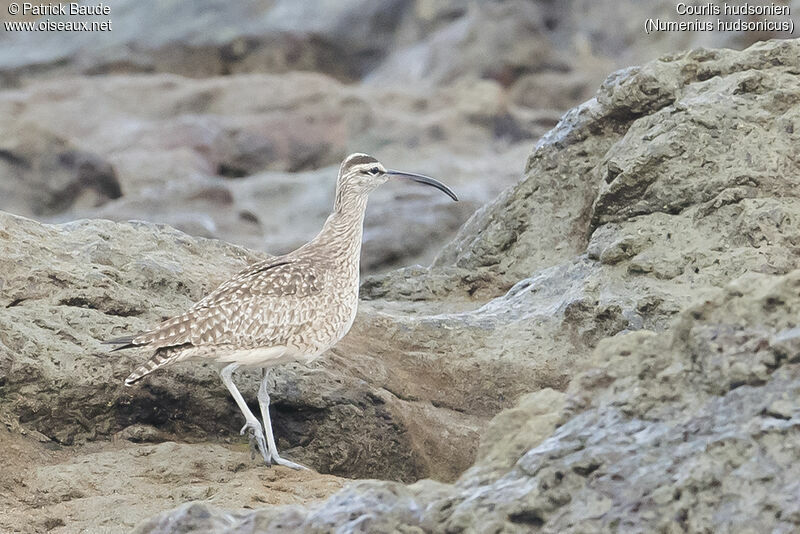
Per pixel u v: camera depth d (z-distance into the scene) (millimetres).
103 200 35625
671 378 7988
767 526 7094
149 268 13297
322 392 12742
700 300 8109
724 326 7941
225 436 12688
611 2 49656
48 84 44500
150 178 38656
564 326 14242
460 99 45219
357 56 50406
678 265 13898
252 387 12641
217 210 33125
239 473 11586
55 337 12266
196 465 11641
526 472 7836
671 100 15203
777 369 7680
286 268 11852
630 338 8344
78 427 12125
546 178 16375
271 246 31219
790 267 13477
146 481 11352
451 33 48875
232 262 14500
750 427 7457
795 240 13609
